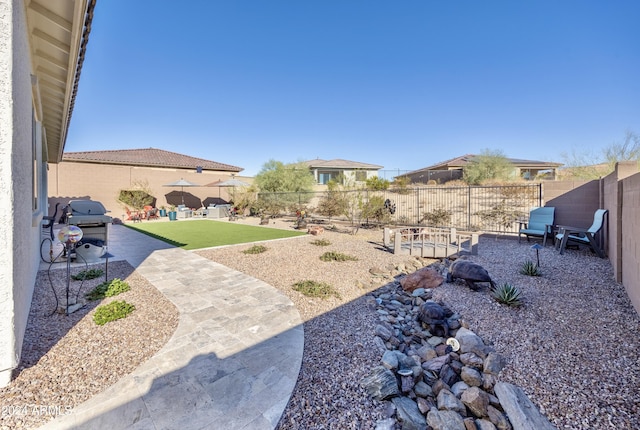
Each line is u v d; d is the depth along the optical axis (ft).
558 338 11.43
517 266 21.80
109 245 33.24
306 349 11.30
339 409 8.18
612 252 20.43
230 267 23.56
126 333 12.17
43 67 16.17
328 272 22.34
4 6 7.73
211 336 12.14
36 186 17.98
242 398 8.43
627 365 9.46
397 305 16.65
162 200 74.18
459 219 48.26
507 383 9.03
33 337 11.50
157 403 8.13
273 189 74.02
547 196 32.12
